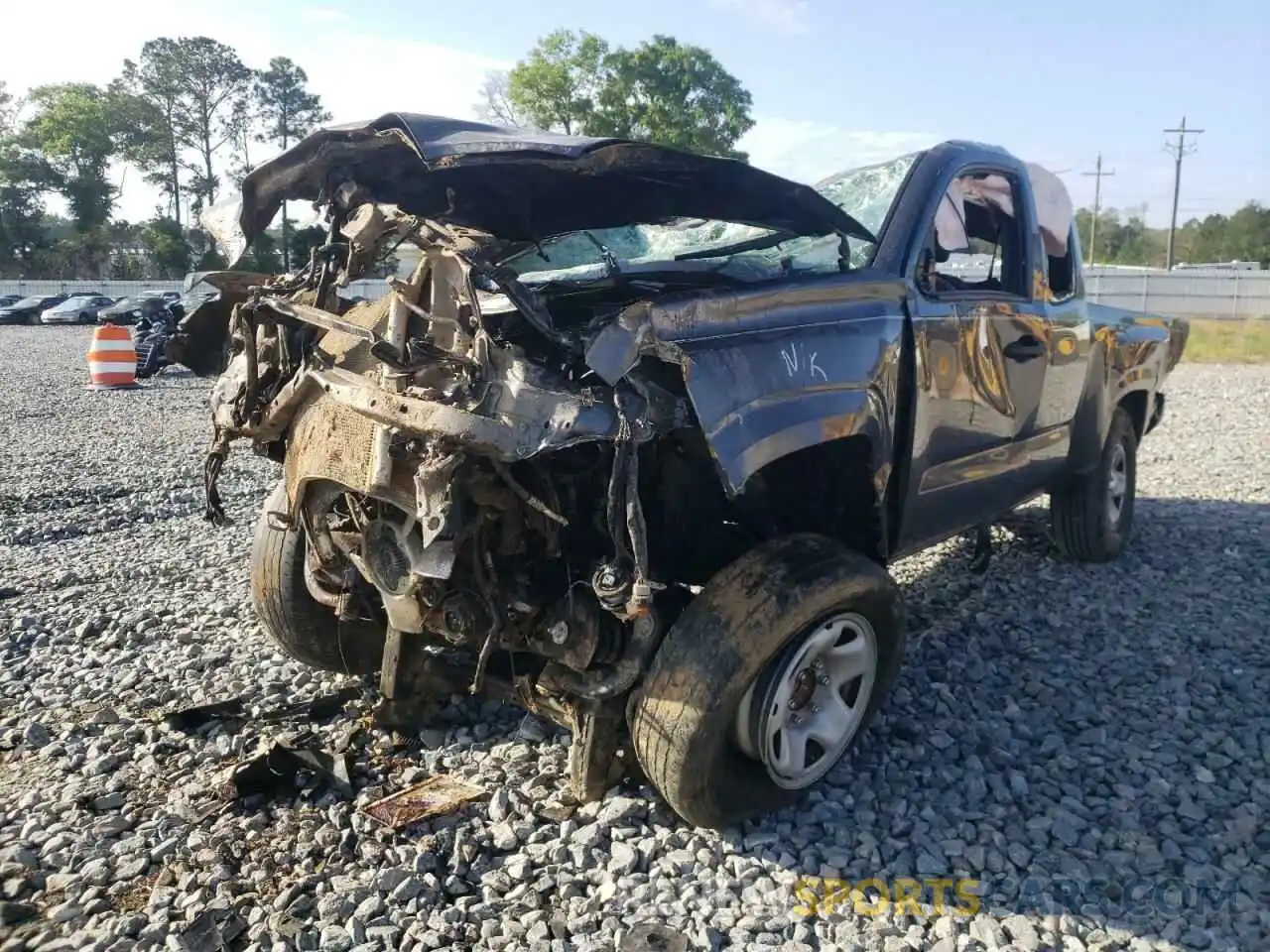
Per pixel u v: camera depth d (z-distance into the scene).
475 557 2.85
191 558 6.30
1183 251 85.56
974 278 4.43
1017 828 3.13
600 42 37.97
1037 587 5.56
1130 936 2.65
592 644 2.93
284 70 75.06
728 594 2.96
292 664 4.44
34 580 5.81
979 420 4.14
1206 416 13.28
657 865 2.94
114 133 72.81
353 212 3.08
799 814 3.23
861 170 4.36
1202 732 3.80
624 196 3.29
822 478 3.55
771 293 3.14
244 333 3.32
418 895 2.82
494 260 3.65
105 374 17.61
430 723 3.87
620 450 2.62
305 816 3.25
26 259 72.12
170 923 2.71
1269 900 2.77
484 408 2.58
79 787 3.44
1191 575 5.81
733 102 38.78
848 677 3.31
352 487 2.83
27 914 2.78
